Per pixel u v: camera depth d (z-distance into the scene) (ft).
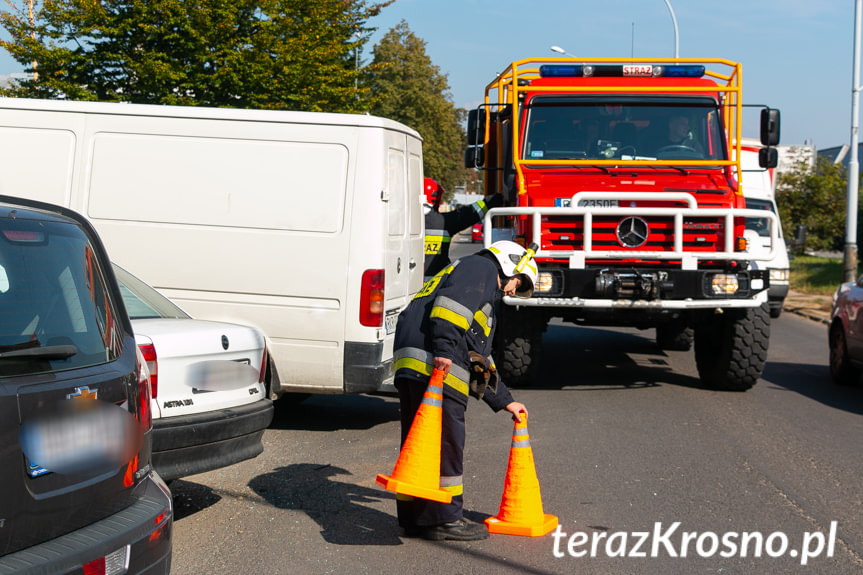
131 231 25.72
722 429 27.12
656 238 30.71
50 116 26.02
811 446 25.21
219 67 70.54
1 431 10.38
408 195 28.02
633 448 24.53
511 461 17.92
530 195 31.30
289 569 15.71
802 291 83.35
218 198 25.38
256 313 25.35
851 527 18.29
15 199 12.42
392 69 202.90
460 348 17.15
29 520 10.68
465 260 17.35
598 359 41.60
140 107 25.67
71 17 66.13
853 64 71.51
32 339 11.24
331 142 25.11
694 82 33.65
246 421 18.04
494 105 33.58
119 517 11.87
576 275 30.17
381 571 15.67
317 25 76.33
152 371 16.67
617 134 33.22
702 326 34.14
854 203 71.77
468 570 15.78
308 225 25.09
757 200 61.93
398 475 16.65
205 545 16.87
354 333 24.98
